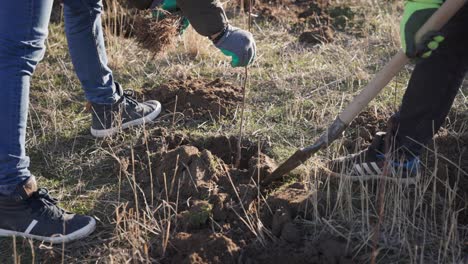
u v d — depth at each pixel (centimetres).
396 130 293
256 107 382
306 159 293
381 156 297
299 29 493
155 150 340
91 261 270
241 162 337
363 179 300
